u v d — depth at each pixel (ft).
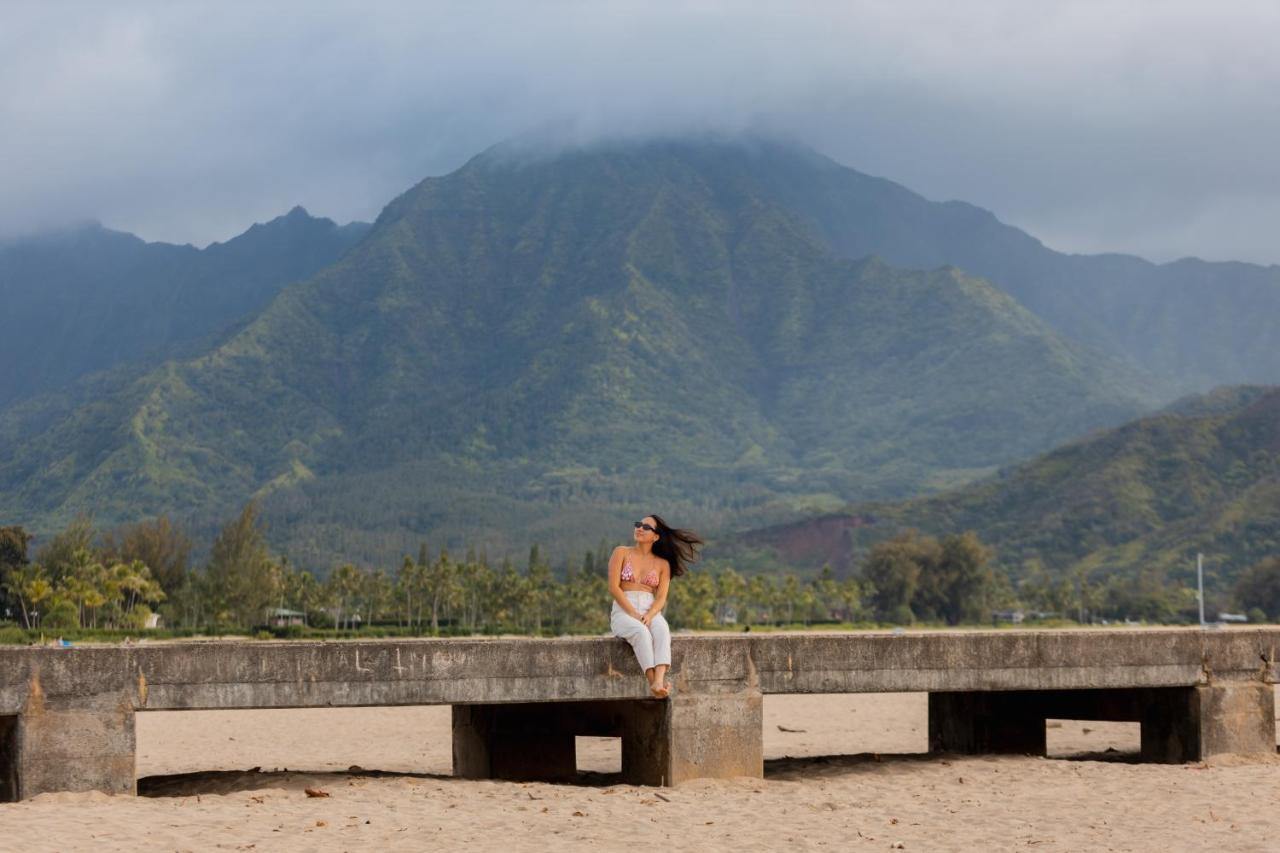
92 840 35.68
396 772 58.49
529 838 37.78
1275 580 631.15
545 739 54.19
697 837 38.22
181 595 485.15
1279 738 71.51
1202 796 46.24
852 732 89.76
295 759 71.67
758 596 639.35
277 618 565.53
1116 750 68.59
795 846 37.17
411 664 45.60
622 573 47.32
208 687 44.04
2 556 407.85
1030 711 61.05
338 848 35.96
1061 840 38.42
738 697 48.62
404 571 572.92
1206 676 55.62
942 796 46.50
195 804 42.29
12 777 43.80
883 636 50.80
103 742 43.24
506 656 46.37
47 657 42.86
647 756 49.57
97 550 504.43
